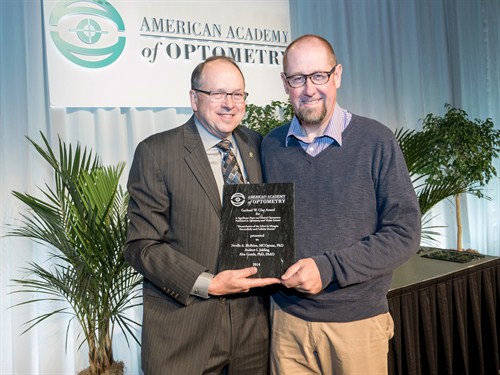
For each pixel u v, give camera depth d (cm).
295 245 142
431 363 226
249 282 130
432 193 293
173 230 143
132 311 311
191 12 322
